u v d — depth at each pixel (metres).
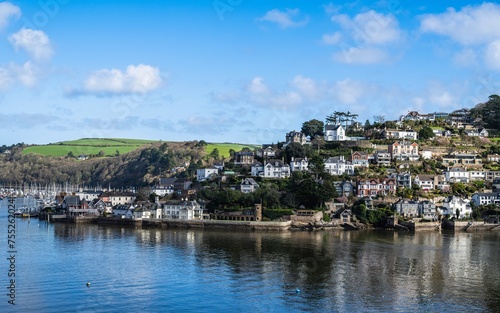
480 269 169.50
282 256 186.75
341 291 142.00
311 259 181.88
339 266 171.12
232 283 148.62
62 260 176.38
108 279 151.62
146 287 144.00
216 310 126.44
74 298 133.88
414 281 153.25
